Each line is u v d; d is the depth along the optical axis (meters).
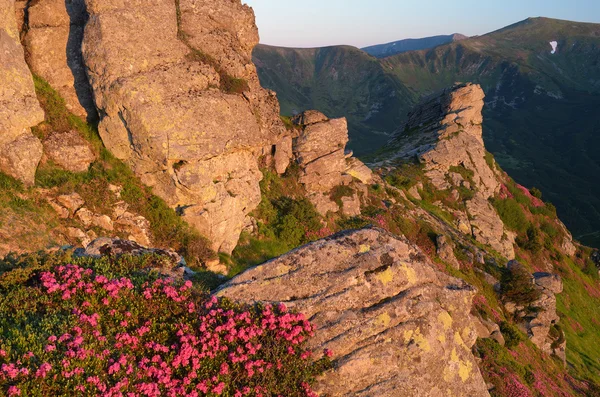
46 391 7.81
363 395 10.52
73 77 23.78
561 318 49.88
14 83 19.44
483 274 41.22
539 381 27.34
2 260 14.04
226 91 26.33
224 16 28.47
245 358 9.84
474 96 68.00
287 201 33.84
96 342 9.09
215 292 11.58
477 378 12.17
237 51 29.30
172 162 22.34
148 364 9.27
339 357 10.79
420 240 41.59
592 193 182.75
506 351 29.41
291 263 12.02
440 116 70.12
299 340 10.58
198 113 22.67
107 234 20.20
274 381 9.89
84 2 22.36
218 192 23.94
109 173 22.39
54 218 18.98
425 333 11.62
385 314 11.45
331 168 38.47
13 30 19.98
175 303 10.65
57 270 11.20
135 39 22.27
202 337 9.88
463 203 56.47
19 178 18.94
